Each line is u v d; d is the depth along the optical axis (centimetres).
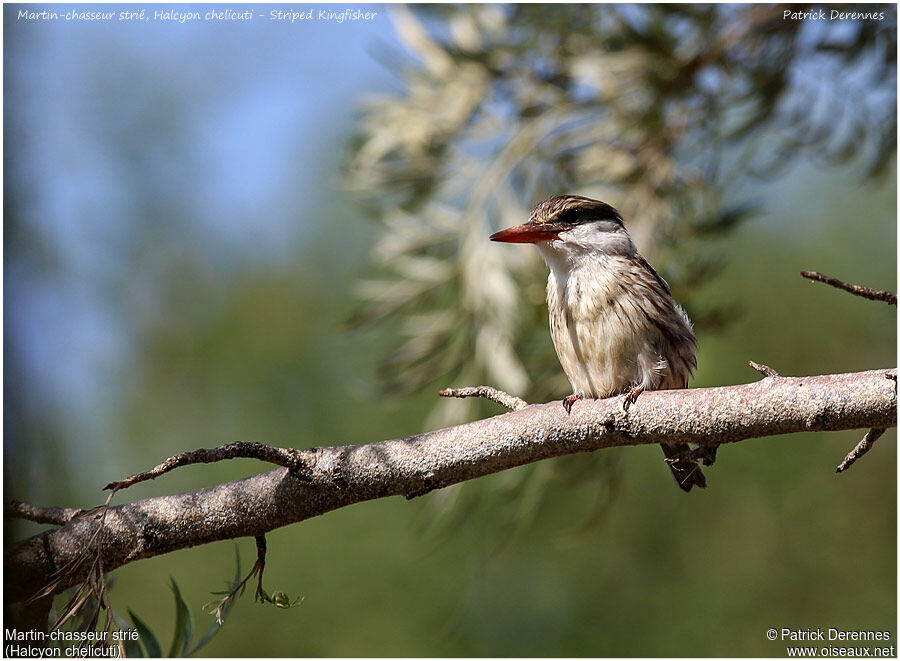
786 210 1380
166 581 1202
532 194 982
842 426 511
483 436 555
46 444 1102
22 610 538
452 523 992
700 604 1238
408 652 1155
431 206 998
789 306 1321
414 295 992
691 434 540
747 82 955
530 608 1210
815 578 1249
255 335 1377
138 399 1338
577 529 1018
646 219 947
